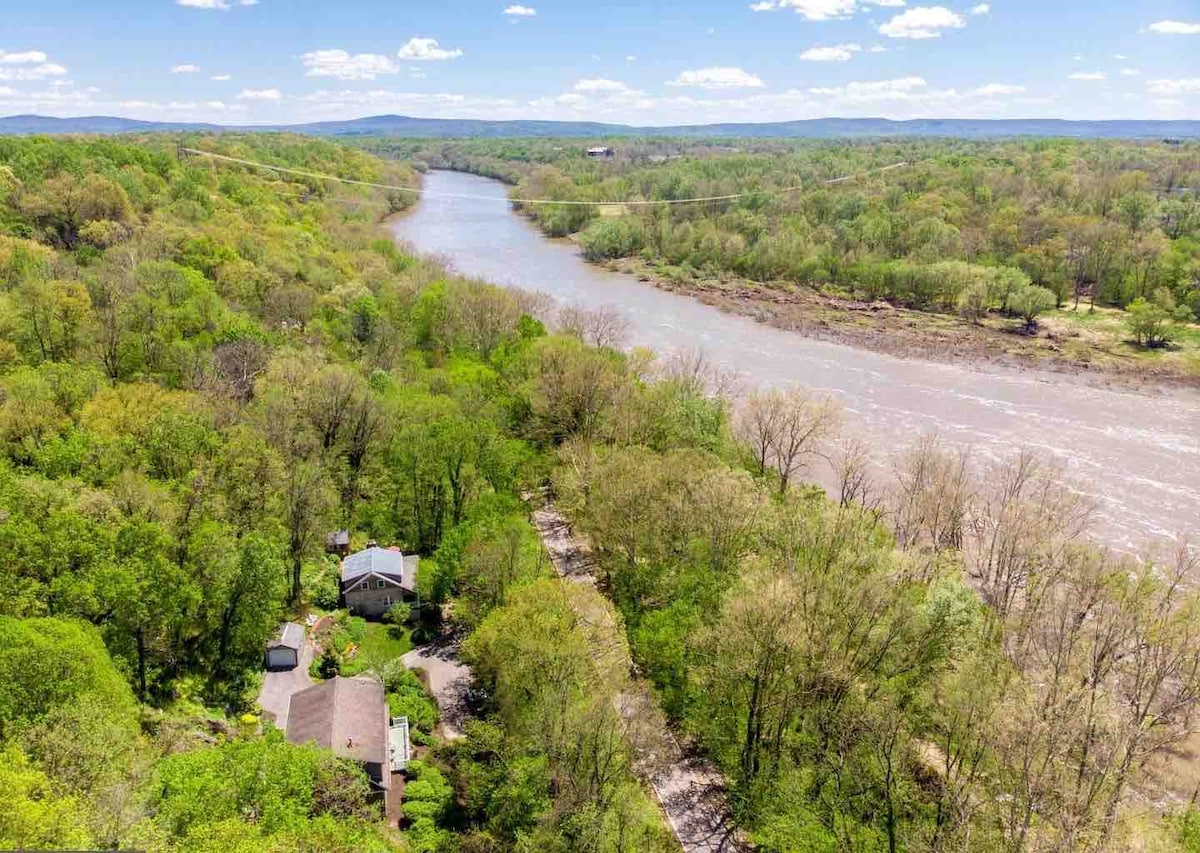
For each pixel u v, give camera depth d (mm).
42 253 103688
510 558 61375
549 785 45156
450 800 47781
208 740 47031
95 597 45969
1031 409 116188
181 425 61125
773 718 50469
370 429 78188
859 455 91750
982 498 89250
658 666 55438
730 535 62125
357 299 118188
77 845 27656
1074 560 63750
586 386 88438
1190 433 107750
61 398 69562
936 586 56781
